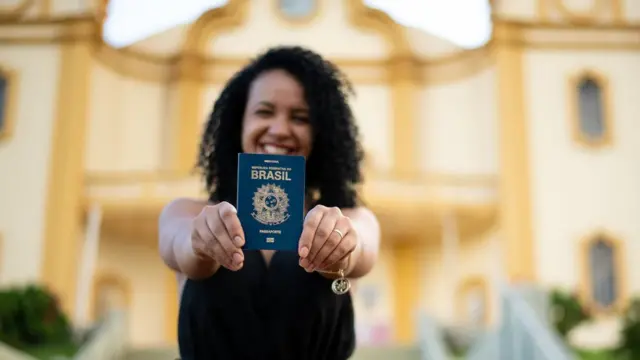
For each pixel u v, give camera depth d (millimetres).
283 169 1395
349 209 1757
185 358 1594
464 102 19656
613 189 17609
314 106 1774
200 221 1331
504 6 18766
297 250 1381
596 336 16719
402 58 20234
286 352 1565
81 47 18047
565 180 17625
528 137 17828
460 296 18547
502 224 17141
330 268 1426
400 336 19203
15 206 17203
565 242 17297
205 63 20266
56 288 16672
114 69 19469
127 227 17922
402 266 19750
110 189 17016
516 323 7238
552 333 6785
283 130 1741
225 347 1556
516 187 17328
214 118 1860
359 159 1901
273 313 1550
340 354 1635
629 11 18594
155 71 20234
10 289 11695
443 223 17750
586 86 18266
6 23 18281
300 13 20766
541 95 18094
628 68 18219
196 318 1549
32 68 18031
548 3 18688
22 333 11094
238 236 1299
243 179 1382
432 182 16922
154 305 18844
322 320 1560
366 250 1580
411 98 20047
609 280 17188
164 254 1598
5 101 17844
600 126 18047
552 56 18312
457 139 19578
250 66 1835
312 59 1811
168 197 16609
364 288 19547
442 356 9133
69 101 17766
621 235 17375
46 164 17453
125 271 18672
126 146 19469
